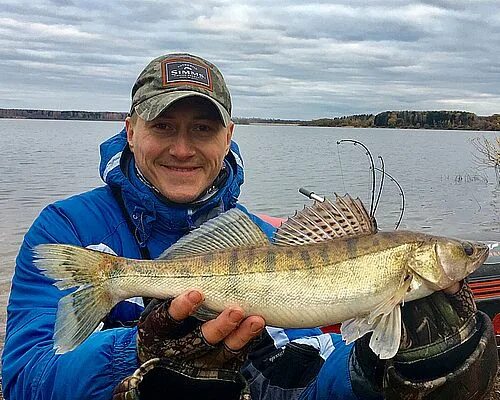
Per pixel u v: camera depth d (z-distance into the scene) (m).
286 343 0.72
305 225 0.62
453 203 5.01
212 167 0.74
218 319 0.51
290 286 0.58
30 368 0.56
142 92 0.73
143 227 0.72
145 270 0.58
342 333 0.58
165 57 0.75
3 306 1.97
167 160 0.72
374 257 0.60
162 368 0.52
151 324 0.52
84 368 0.53
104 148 0.77
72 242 0.68
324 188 5.98
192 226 0.74
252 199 5.33
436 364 0.55
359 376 0.61
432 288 0.59
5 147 16.70
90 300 0.57
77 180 7.32
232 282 0.58
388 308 0.58
